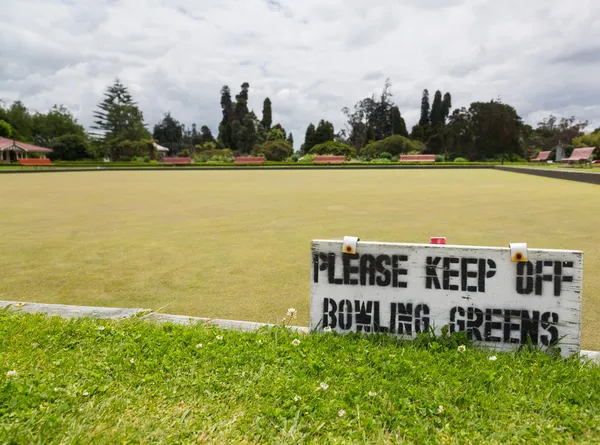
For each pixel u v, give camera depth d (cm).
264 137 6769
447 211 894
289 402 196
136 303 373
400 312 256
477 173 2641
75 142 5003
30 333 267
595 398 197
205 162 4388
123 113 5541
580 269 234
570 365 229
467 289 247
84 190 1478
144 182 1909
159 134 7856
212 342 255
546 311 239
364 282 260
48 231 696
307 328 286
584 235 630
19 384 206
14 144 4369
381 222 763
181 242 607
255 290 404
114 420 187
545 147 6338
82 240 623
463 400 197
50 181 2012
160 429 181
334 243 261
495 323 245
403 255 254
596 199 1077
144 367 228
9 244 598
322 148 4966
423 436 175
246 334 268
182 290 405
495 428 180
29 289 409
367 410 192
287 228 711
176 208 973
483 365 226
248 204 1038
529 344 240
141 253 544
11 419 181
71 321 283
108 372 225
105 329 274
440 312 251
